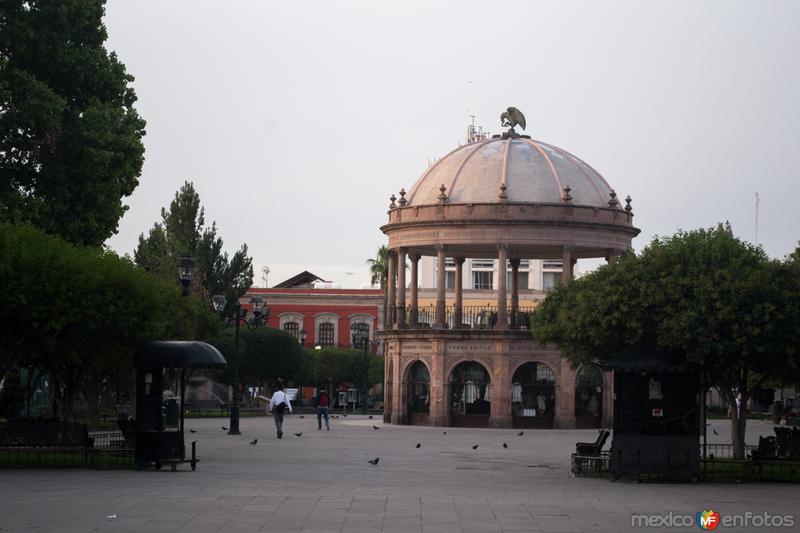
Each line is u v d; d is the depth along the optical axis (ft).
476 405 206.28
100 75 153.48
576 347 119.14
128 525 66.39
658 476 97.19
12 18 145.59
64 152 148.77
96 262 110.83
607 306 108.78
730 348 98.43
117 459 109.40
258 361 296.10
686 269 105.60
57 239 114.93
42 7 148.25
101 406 213.66
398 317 215.72
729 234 112.68
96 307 107.86
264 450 132.36
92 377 181.78
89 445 104.27
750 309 99.55
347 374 339.16
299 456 123.03
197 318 217.77
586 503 79.66
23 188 150.61
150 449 101.35
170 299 192.75
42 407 213.87
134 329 110.01
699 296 100.58
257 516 70.59
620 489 90.22
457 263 227.40
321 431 183.11
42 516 69.97
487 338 204.54
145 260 273.54
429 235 210.79
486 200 208.74
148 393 103.65
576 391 205.05
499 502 79.77
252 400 299.38
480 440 161.27
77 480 91.91
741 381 110.42
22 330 110.42
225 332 290.97
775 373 107.96
